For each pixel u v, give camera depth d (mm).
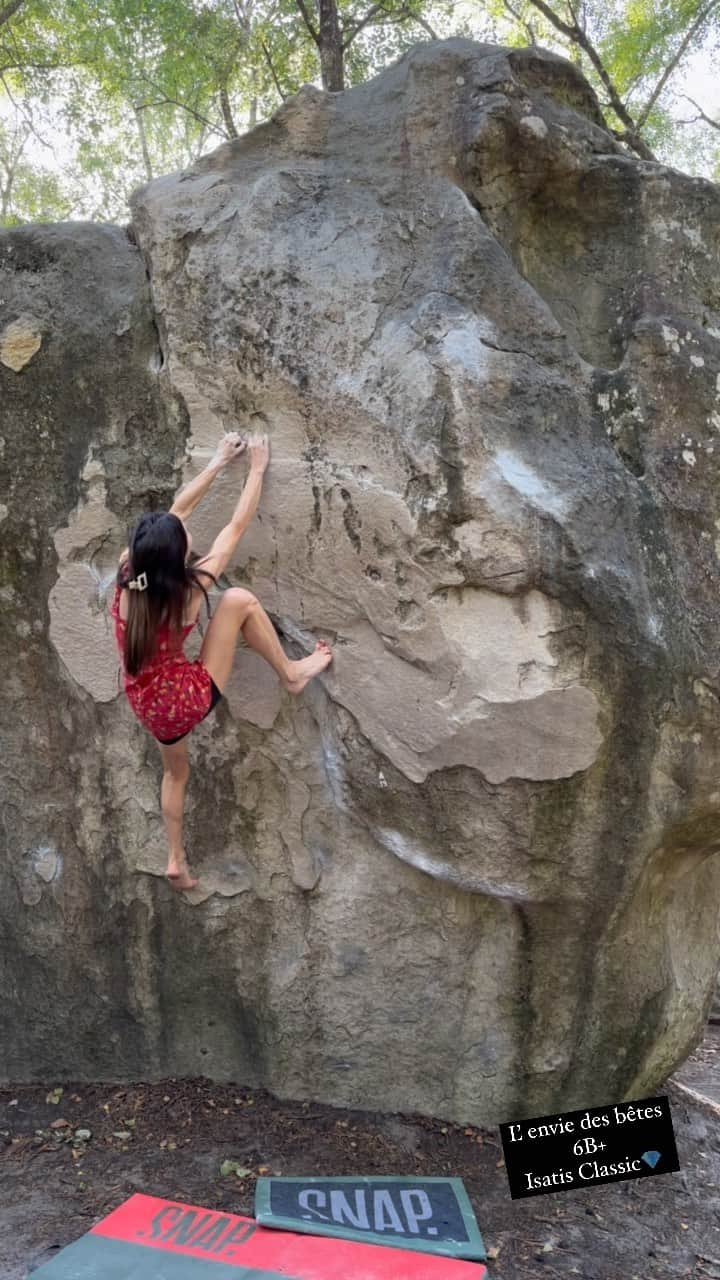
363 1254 2668
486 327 2883
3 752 3551
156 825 3463
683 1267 2832
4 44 11906
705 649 2844
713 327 3160
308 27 10289
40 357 3322
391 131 3229
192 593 2859
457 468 2779
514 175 3164
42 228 3434
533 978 3221
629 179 3197
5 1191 3014
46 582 3402
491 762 2836
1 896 3617
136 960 3557
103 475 3299
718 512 2959
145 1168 3129
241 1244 2697
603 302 3236
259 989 3475
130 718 3414
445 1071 3359
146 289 3281
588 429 2912
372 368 2939
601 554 2730
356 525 2949
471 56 3164
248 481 3031
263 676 3248
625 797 2834
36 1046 3652
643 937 3215
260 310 3055
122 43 11094
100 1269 2572
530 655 2760
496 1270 2730
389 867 3279
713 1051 4883
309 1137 3271
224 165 3305
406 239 3049
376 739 3016
